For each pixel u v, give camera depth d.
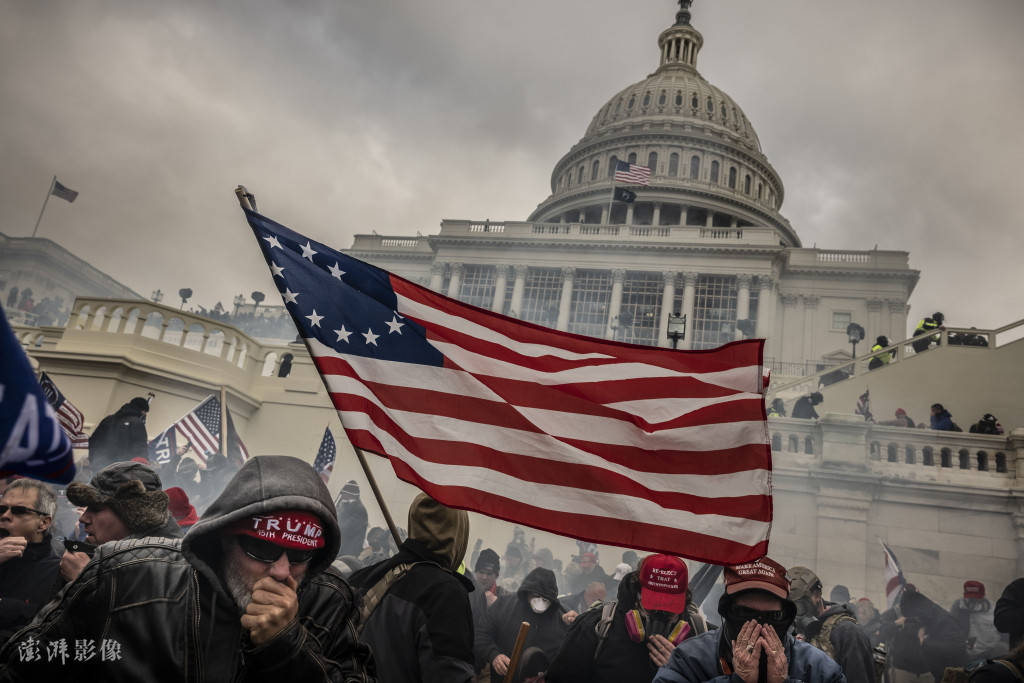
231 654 2.14
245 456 10.04
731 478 3.52
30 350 18.67
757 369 3.68
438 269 60.59
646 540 3.40
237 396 19.88
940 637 8.34
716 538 3.40
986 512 16.45
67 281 52.56
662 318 56.22
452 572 3.18
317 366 3.42
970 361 25.86
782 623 3.21
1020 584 5.00
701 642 3.45
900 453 17.44
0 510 3.83
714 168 84.88
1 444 1.71
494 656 4.89
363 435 3.34
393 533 3.26
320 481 2.28
